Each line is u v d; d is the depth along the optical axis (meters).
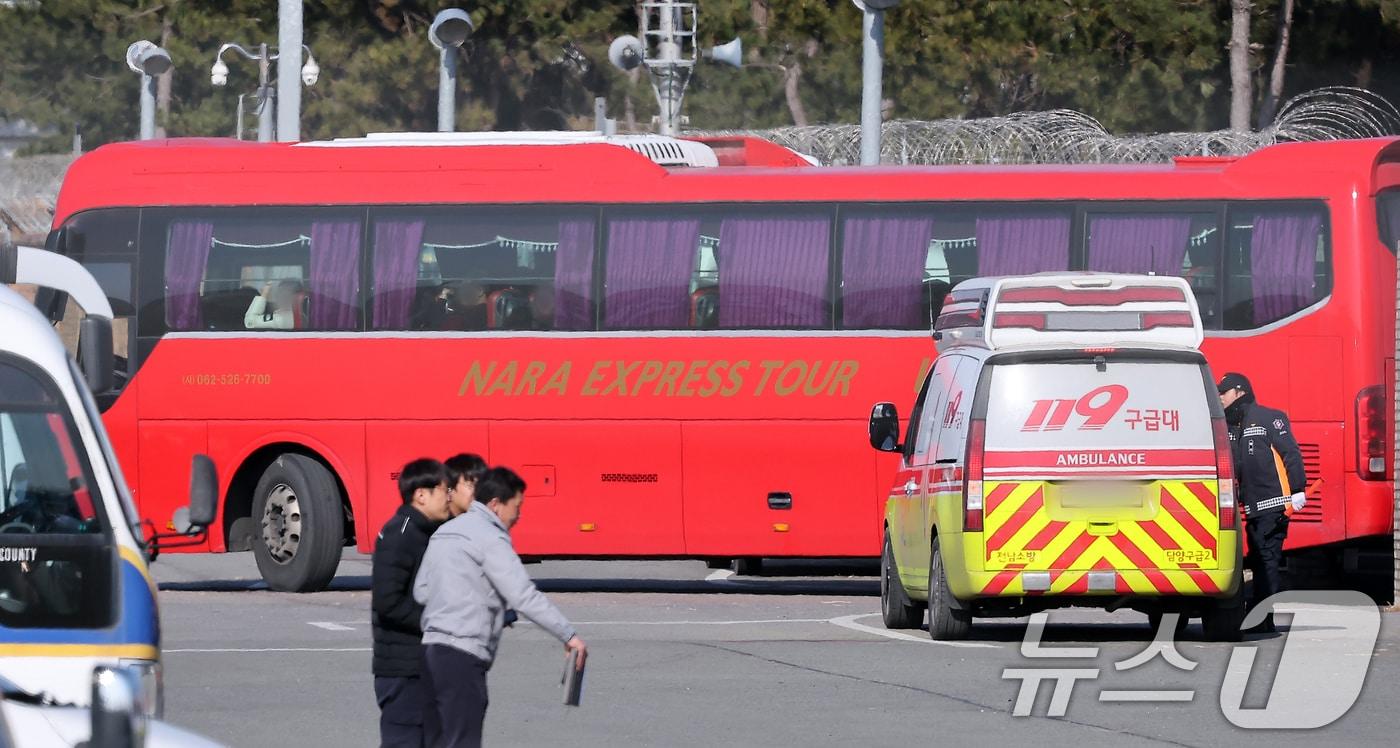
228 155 79.12
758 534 76.00
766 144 86.44
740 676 54.09
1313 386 73.50
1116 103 153.88
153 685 32.75
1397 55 155.25
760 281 76.50
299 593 78.06
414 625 37.16
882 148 104.75
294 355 77.75
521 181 77.81
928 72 159.25
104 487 35.50
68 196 79.44
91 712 21.52
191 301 78.44
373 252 77.94
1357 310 73.25
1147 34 152.00
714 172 77.50
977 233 76.12
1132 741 44.06
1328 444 73.31
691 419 76.25
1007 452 56.09
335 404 77.50
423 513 37.53
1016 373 56.41
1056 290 57.59
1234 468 62.66
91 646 34.72
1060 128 104.94
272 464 78.12
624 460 76.50
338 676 54.34
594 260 77.12
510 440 76.94
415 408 77.31
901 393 75.75
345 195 78.31
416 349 77.44
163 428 78.25
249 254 78.44
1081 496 56.00
